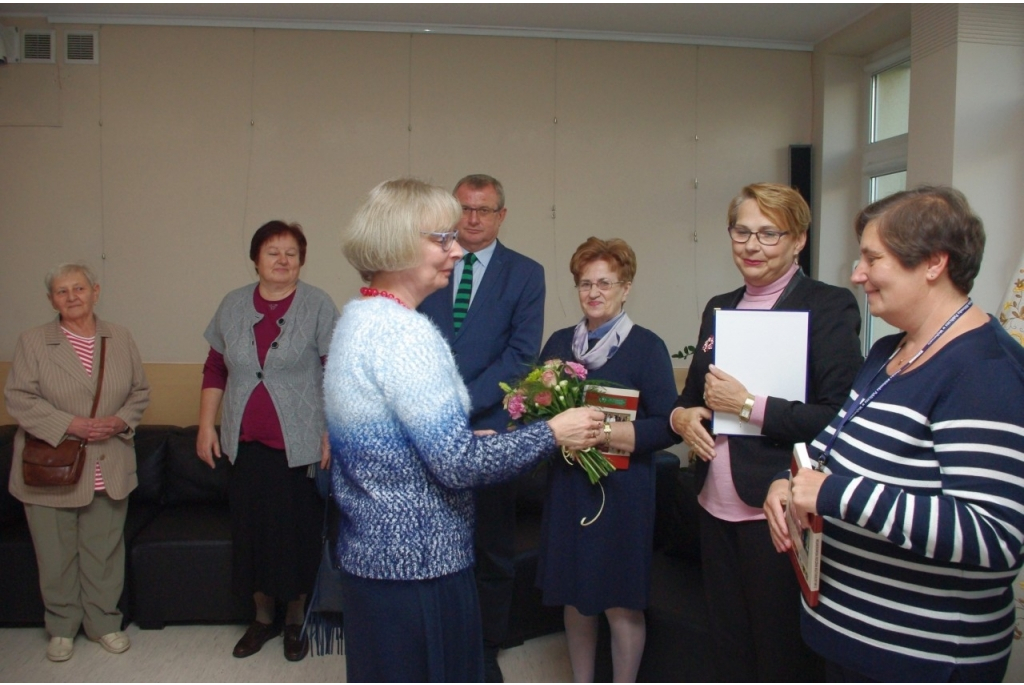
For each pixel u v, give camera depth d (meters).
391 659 1.47
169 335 4.11
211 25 4.06
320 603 2.01
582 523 2.22
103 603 2.98
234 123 4.10
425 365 1.38
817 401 1.83
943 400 1.28
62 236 4.06
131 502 3.56
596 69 4.25
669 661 2.48
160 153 4.08
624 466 2.21
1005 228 3.21
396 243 1.44
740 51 4.34
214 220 4.11
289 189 4.13
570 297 4.28
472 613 1.56
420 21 4.08
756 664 1.93
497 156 4.21
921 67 3.40
